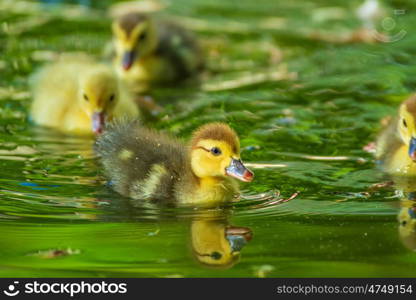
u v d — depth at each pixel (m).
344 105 15.79
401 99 15.98
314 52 18.91
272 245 10.25
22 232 10.68
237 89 16.97
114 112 15.14
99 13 21.52
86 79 15.18
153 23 18.81
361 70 17.69
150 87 17.80
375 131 14.58
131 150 12.70
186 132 14.60
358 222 10.95
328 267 9.66
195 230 10.78
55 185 12.38
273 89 16.81
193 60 18.72
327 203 11.69
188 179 12.05
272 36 19.98
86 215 11.33
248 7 22.05
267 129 14.68
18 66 17.92
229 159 11.80
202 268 9.68
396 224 10.85
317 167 13.05
